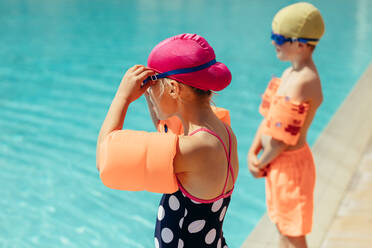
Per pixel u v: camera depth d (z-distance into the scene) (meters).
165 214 1.68
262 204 4.70
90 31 13.73
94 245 4.16
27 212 4.70
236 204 4.71
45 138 6.46
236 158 1.75
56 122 7.05
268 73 9.16
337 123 5.79
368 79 7.55
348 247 3.35
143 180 1.50
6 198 4.94
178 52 1.54
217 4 17.78
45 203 4.85
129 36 12.92
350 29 12.59
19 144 6.26
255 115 7.00
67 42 12.47
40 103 7.92
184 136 1.54
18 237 4.29
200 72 1.54
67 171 5.52
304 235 2.86
